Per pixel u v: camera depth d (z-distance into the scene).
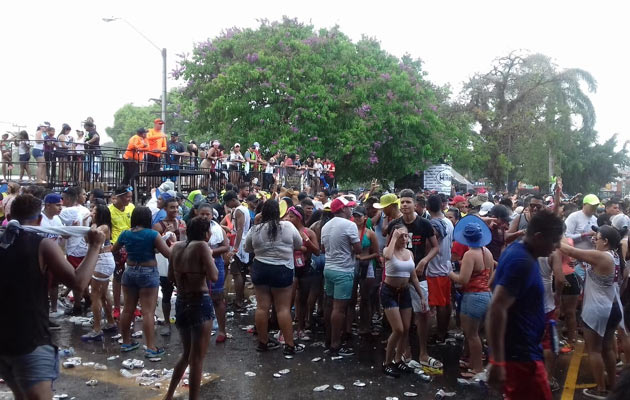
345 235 6.58
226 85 23.09
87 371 5.96
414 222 6.43
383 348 7.04
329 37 25.89
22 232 3.54
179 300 5.02
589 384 5.91
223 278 7.09
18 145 14.27
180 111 29.58
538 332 3.49
